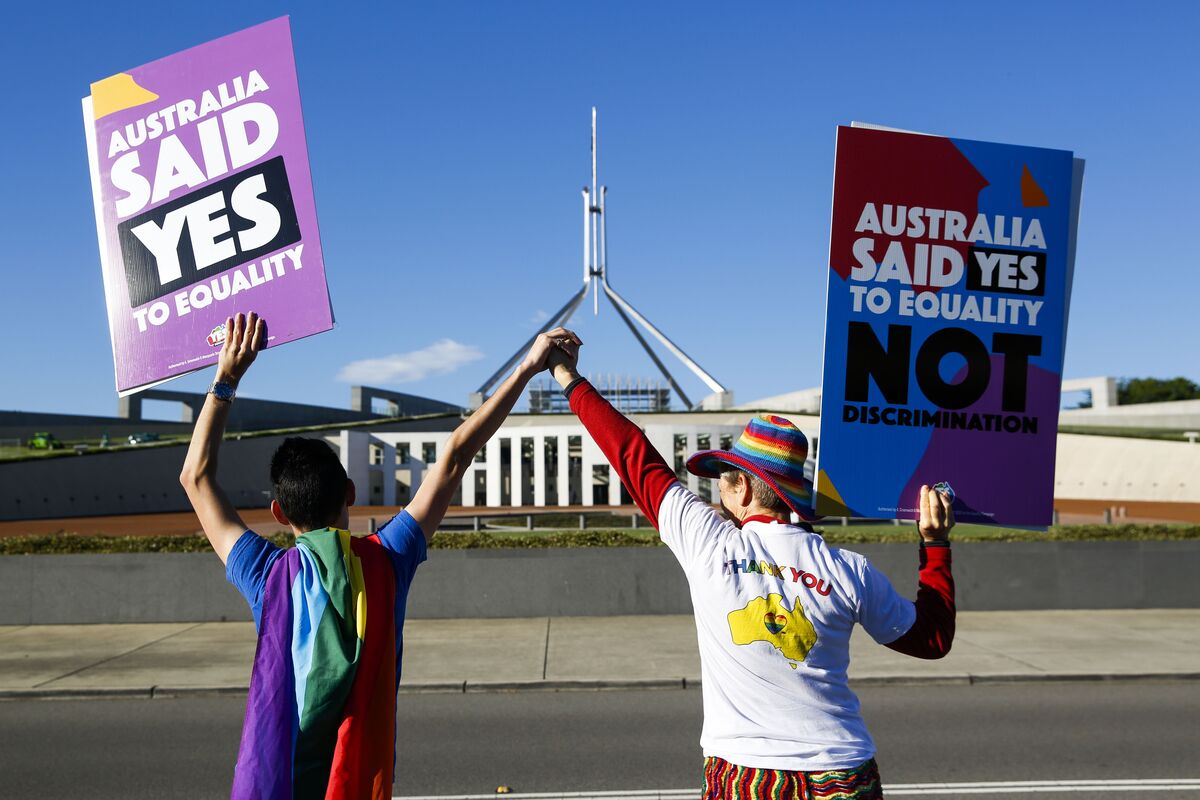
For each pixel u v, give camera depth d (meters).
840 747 2.45
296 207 2.98
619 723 8.65
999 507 3.19
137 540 15.86
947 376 3.20
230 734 8.40
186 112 3.08
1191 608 15.31
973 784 6.68
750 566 2.59
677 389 75.75
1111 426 61.94
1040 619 14.34
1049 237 3.28
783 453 2.74
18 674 10.93
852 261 3.17
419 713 9.10
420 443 47.75
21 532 31.28
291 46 3.01
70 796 6.60
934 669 10.63
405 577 2.50
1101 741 7.84
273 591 2.37
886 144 3.20
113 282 3.12
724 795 2.47
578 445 45.50
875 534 18.41
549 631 13.62
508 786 6.74
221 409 2.77
